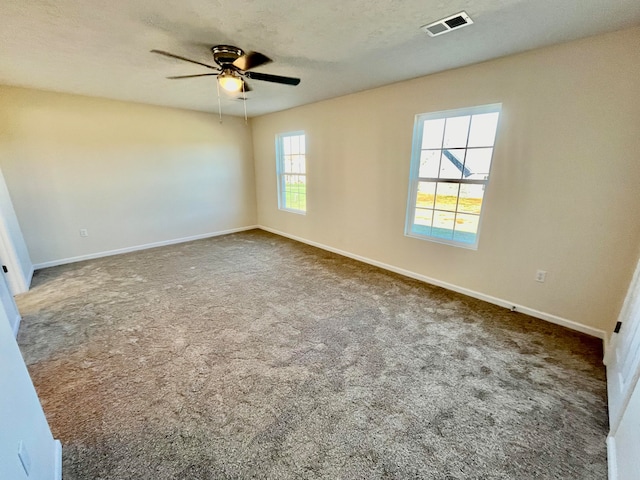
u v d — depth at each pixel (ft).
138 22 6.12
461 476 4.20
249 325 8.17
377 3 5.40
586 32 6.51
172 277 11.69
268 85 10.92
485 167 9.26
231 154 18.40
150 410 5.33
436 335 7.70
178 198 16.69
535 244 8.34
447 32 6.59
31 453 3.54
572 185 7.49
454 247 10.18
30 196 12.30
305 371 6.34
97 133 13.51
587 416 5.19
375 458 4.46
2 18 5.89
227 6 5.51
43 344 7.31
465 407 5.40
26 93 11.66
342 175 13.65
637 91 6.37
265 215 19.89
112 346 7.23
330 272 12.26
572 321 7.98
